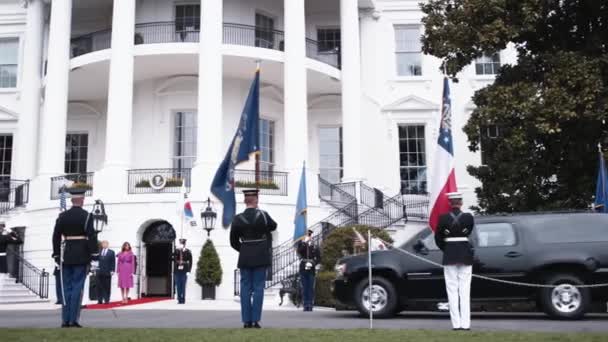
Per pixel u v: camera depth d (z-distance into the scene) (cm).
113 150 2233
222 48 2292
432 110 2823
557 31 1714
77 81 2580
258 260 884
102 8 2747
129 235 2155
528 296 1139
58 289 1828
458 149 2780
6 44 2983
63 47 2423
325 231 2022
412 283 1184
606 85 1552
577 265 1117
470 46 1664
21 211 2412
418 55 2900
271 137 2639
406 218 2359
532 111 1536
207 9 2258
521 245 1145
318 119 2809
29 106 2758
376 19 2900
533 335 769
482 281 1149
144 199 2170
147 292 2255
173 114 2527
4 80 2969
